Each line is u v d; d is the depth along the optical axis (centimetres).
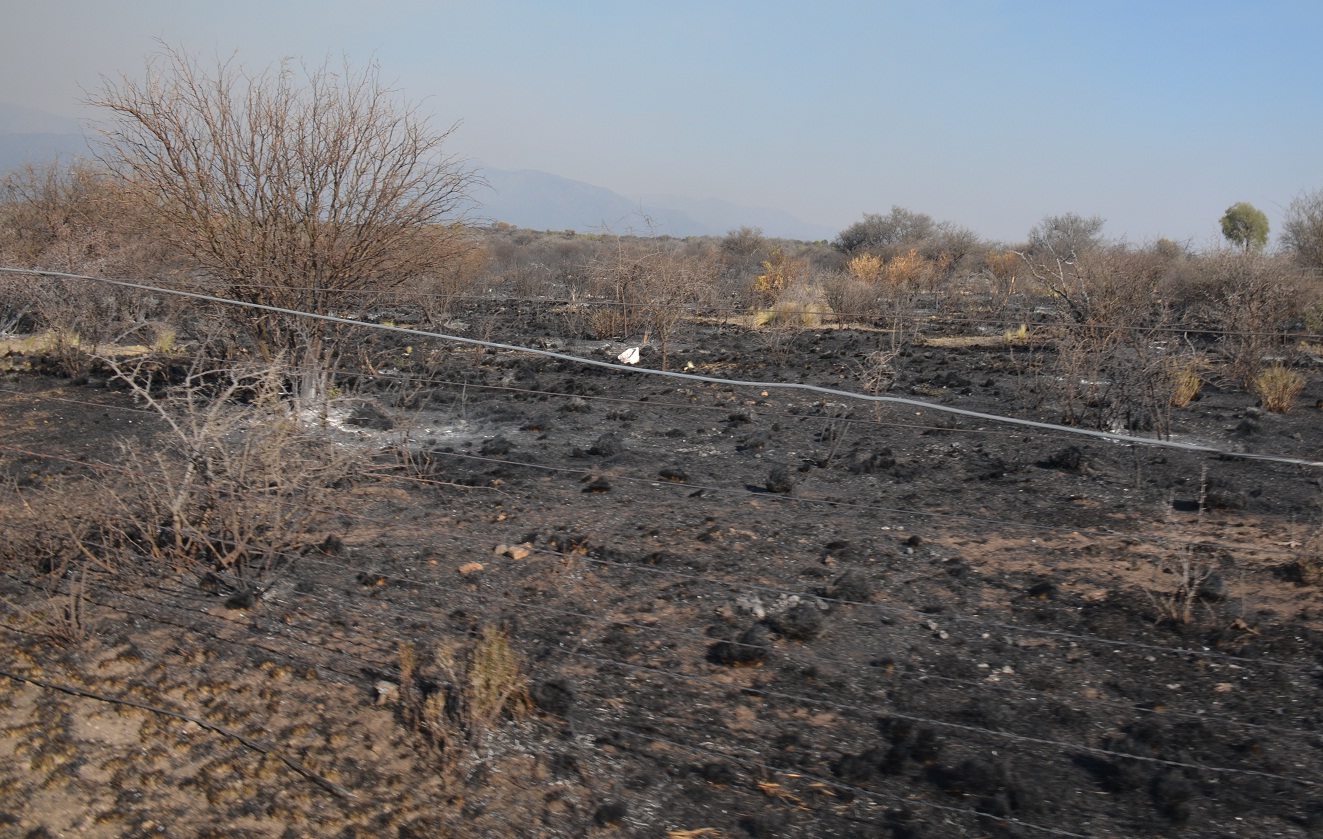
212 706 424
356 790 373
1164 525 671
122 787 376
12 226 1797
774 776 379
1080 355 1073
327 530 632
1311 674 448
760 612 518
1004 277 2622
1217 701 429
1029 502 731
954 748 395
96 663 456
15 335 1502
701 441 930
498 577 563
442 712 409
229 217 985
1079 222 3703
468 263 2136
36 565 553
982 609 527
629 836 346
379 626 495
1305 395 1167
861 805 361
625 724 414
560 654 472
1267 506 719
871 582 563
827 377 1310
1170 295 1756
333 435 853
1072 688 444
